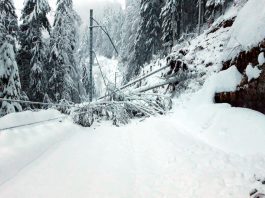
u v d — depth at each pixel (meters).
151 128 9.00
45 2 23.08
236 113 6.96
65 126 9.04
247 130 6.17
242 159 5.32
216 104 8.16
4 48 14.51
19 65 23.27
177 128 8.28
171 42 28.03
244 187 4.31
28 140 6.25
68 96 25.00
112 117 11.91
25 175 4.82
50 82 24.83
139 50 33.59
